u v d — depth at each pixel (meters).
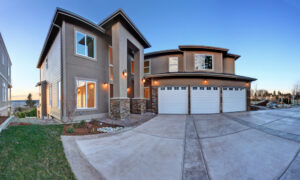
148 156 3.23
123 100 8.09
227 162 2.93
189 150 3.59
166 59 13.16
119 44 8.04
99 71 8.45
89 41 7.99
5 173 1.99
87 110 7.61
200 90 10.39
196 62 12.27
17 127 4.51
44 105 11.20
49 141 3.71
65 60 6.74
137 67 10.67
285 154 3.27
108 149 3.61
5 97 11.52
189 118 8.32
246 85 11.82
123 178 2.35
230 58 13.98
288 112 10.30
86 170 2.57
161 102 10.55
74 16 6.90
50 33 8.20
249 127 5.84
